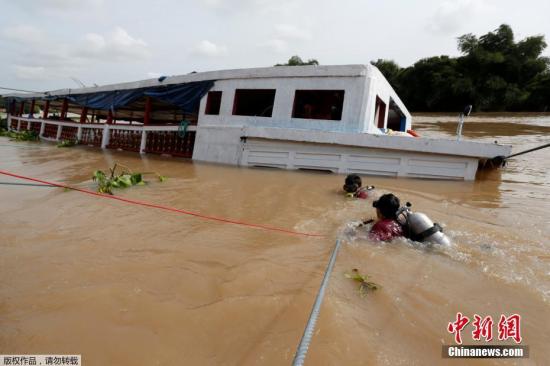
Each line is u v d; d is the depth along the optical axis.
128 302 2.61
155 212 5.17
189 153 12.47
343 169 9.12
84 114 18.67
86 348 2.12
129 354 2.08
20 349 2.12
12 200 5.65
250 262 3.38
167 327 2.33
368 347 2.17
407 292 2.83
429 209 5.54
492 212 5.38
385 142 8.59
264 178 8.29
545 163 11.16
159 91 14.03
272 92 11.14
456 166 8.26
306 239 4.11
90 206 5.37
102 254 3.51
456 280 3.05
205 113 12.20
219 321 2.40
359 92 9.41
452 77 43.31
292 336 2.25
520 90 42.38
